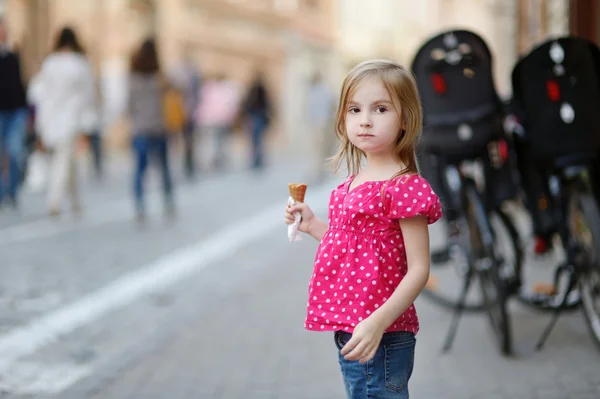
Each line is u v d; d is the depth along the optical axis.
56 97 13.95
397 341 3.54
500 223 7.23
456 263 7.23
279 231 13.33
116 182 20.61
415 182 3.48
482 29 49.97
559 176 6.51
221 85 25.83
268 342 6.79
